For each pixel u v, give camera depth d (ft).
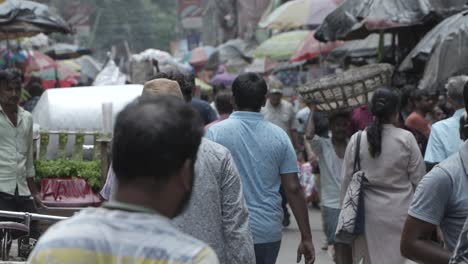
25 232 21.47
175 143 9.93
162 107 10.05
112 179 18.25
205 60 138.41
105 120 33.22
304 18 64.80
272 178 22.40
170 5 320.09
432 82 38.34
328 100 34.47
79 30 209.05
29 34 52.60
